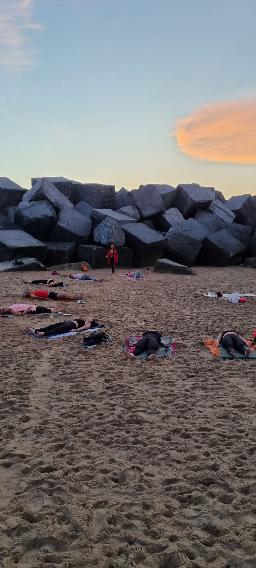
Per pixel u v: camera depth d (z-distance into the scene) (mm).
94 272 23469
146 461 5430
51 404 7027
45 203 27312
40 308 13438
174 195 33125
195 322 12664
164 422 6445
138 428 6258
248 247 29969
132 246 26562
